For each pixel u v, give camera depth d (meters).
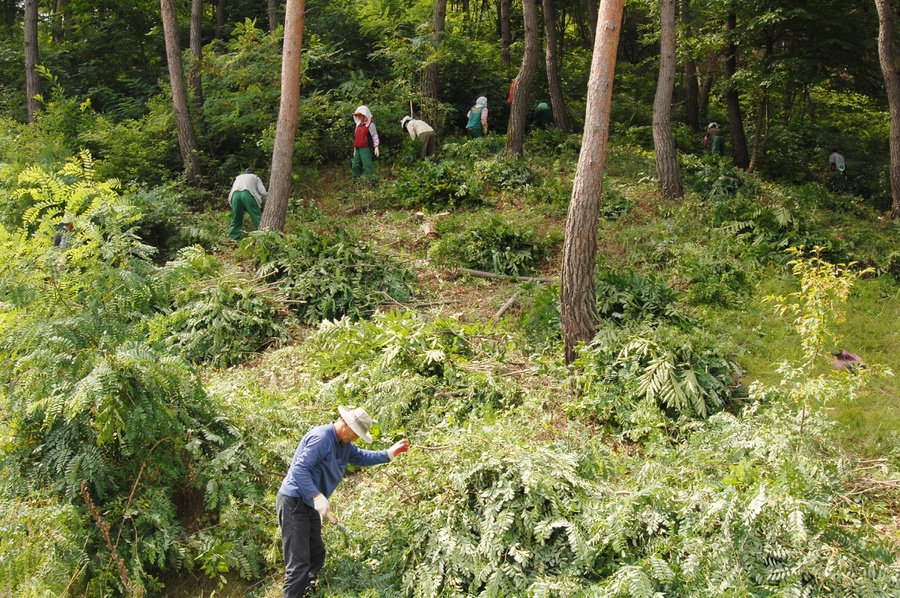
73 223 5.57
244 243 10.70
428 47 17.34
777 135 22.08
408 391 6.80
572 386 7.50
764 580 4.25
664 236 11.76
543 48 25.59
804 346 5.71
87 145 14.44
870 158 21.06
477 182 13.55
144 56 20.14
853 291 10.21
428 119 17.52
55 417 4.98
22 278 5.19
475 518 4.88
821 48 16.55
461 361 7.52
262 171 14.66
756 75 16.88
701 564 4.31
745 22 17.64
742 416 6.26
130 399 5.13
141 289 5.38
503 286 10.80
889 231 12.78
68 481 4.96
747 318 9.36
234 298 9.31
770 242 11.58
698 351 7.46
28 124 15.55
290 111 11.54
